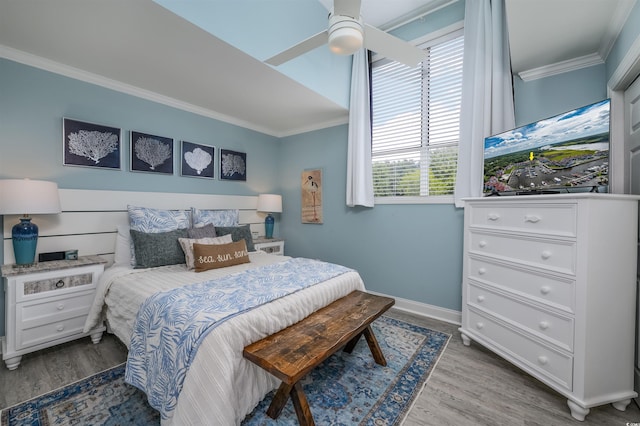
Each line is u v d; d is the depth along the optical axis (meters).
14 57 2.16
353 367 1.98
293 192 4.27
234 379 1.35
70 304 2.14
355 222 3.59
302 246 4.17
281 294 1.74
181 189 3.24
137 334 1.65
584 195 1.47
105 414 1.51
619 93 1.95
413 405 1.61
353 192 3.39
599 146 1.60
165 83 2.71
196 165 3.36
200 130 3.40
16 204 1.91
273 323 1.57
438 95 2.99
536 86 2.44
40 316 2.00
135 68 2.41
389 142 3.33
